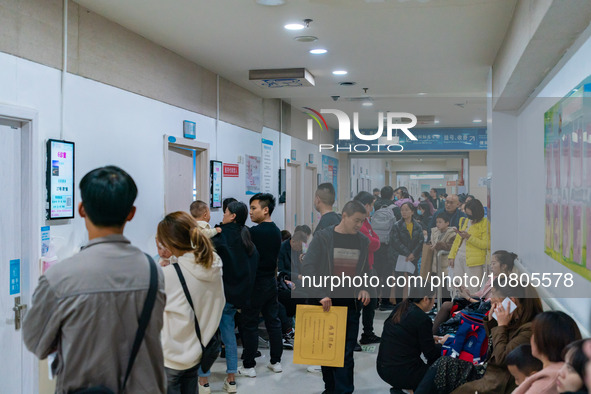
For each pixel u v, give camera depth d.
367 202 2.28
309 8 3.71
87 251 1.65
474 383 2.41
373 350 4.91
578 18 2.22
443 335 3.24
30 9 3.17
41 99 3.27
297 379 4.24
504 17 3.68
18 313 3.10
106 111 3.94
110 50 3.99
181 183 5.32
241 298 3.93
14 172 3.11
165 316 2.49
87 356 1.57
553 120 2.59
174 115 4.98
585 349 1.49
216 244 3.92
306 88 6.39
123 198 1.70
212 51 4.91
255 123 7.01
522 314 2.23
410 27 4.08
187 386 2.59
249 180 6.84
